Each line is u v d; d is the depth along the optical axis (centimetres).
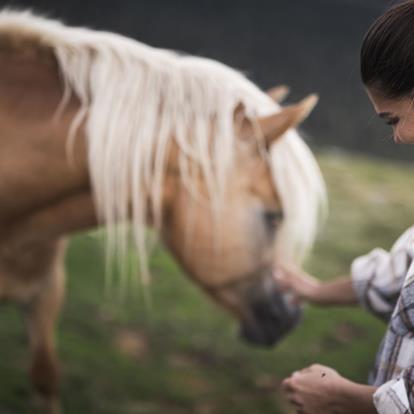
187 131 244
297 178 251
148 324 448
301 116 239
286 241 257
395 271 178
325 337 462
